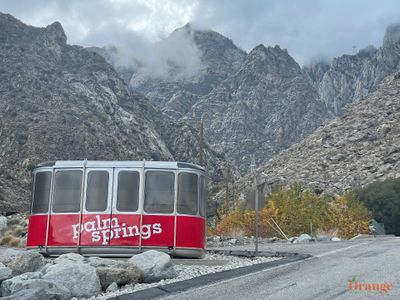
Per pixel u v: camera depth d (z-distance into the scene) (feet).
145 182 48.21
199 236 48.39
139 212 47.62
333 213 127.24
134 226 47.44
